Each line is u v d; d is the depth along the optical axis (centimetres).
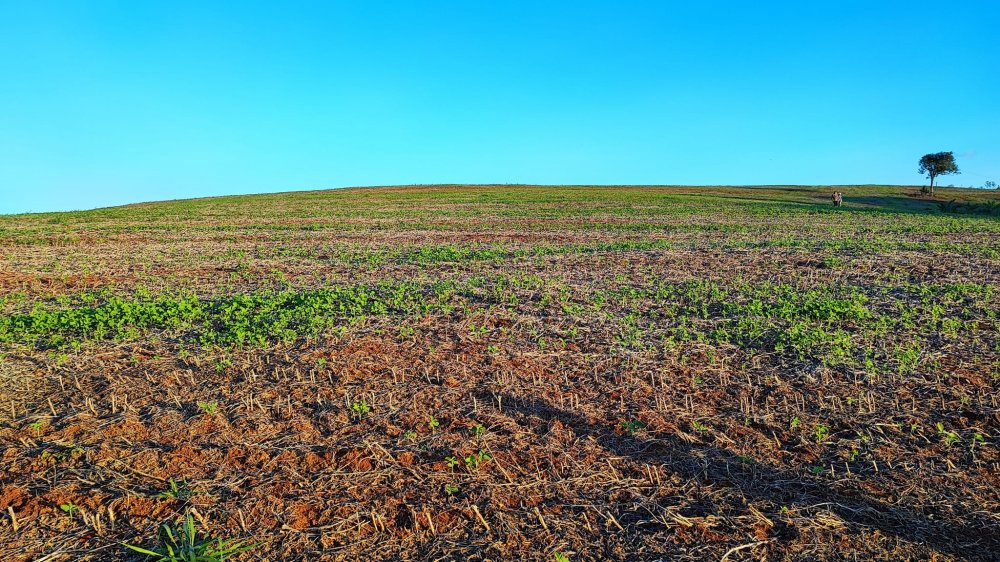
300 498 413
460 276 1295
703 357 681
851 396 561
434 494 418
